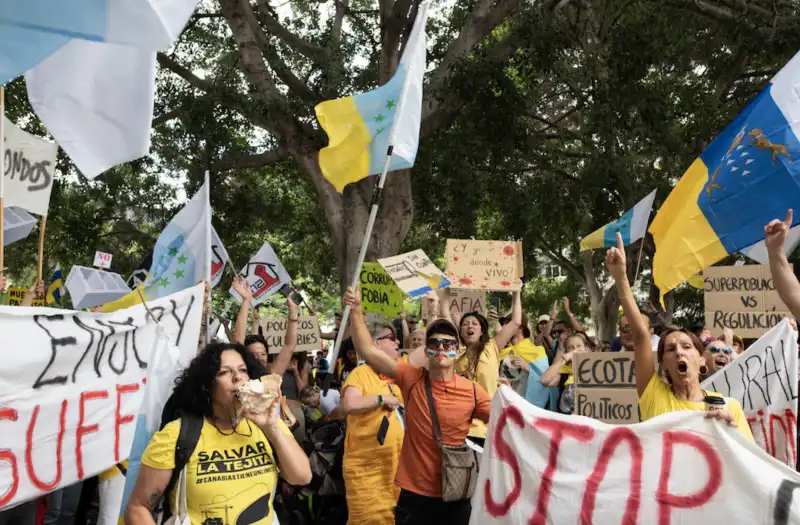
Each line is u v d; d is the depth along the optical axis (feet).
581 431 13.88
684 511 12.87
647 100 54.34
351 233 56.65
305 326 34.65
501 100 55.42
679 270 21.07
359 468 21.13
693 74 70.38
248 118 55.31
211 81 61.77
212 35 68.69
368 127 25.02
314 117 56.24
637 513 13.12
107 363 16.55
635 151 70.74
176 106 59.16
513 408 14.51
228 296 90.38
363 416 21.21
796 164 19.58
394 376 18.04
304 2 69.26
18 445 14.97
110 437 16.52
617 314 90.68
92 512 18.42
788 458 19.02
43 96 15.57
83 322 16.22
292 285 38.93
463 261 29.30
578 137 70.59
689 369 14.46
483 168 63.72
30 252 84.89
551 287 115.14
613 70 55.36
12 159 22.22
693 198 21.16
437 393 17.39
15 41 11.82
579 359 21.52
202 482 11.28
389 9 57.00
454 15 66.80
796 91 19.89
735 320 27.14
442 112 57.41
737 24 54.85
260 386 11.41
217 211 68.23
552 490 13.84
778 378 19.33
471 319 22.62
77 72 15.57
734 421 12.83
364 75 61.87
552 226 81.35
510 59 65.05
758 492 12.23
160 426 11.93
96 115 15.65
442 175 61.16
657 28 58.90
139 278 29.68
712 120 65.21
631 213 32.35
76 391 15.92
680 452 13.14
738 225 20.29
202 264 22.56
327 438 26.91
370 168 24.94
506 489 14.33
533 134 66.69
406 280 26.40
